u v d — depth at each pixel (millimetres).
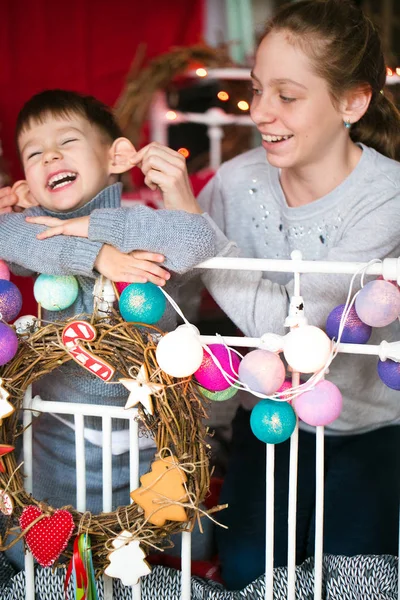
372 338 1641
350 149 1667
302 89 1508
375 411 1676
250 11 3602
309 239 1687
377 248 1550
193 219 1330
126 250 1311
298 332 1219
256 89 1602
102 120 1650
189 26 3551
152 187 1552
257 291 1488
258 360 1222
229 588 1551
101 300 1361
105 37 3439
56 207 1581
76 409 1346
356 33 1533
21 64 3287
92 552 1326
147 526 1289
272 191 1768
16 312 1347
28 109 1607
